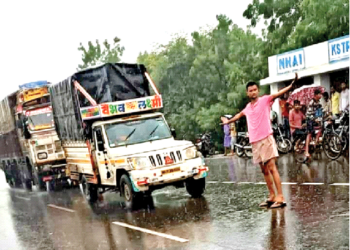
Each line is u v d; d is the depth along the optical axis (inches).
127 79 490.3
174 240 285.7
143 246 282.0
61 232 362.6
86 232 347.9
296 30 881.5
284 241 249.0
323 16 837.2
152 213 382.6
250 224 295.7
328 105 700.0
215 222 316.8
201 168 407.2
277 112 840.9
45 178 684.1
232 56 1151.0
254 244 252.5
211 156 892.6
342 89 672.4
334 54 716.7
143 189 390.6
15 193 761.6
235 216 325.4
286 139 649.0
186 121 1234.0
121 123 449.4
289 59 819.4
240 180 495.8
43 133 687.1
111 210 428.1
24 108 698.2
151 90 506.0
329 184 385.1
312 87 711.1
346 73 720.3
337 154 515.5
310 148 587.8
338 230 253.1
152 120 460.4
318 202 325.7
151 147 414.0
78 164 521.0
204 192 453.4
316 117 567.8
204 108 1123.9
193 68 1219.2
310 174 447.5
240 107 1085.1
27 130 681.6
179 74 1304.1
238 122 1051.3
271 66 872.9
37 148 682.2
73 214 440.8
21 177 808.3
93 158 466.0
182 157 404.8
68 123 522.6
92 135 461.1
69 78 490.3
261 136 325.1
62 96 529.0
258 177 498.9
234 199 391.2
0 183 1070.4
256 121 325.7
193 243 273.1
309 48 770.2
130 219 370.6
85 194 511.2
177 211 376.2
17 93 716.7
